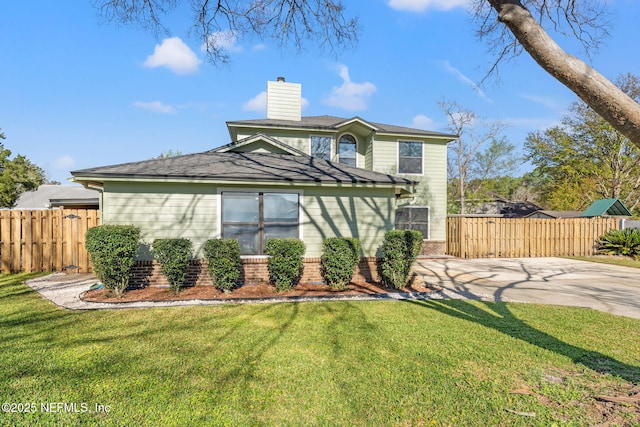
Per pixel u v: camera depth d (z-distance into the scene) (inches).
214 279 293.4
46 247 399.5
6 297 277.6
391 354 165.6
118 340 181.0
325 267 321.7
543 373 146.9
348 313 237.5
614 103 96.7
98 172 297.9
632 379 141.7
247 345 175.8
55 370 144.3
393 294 297.1
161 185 317.7
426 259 612.4
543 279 405.7
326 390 130.5
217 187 328.2
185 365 151.1
